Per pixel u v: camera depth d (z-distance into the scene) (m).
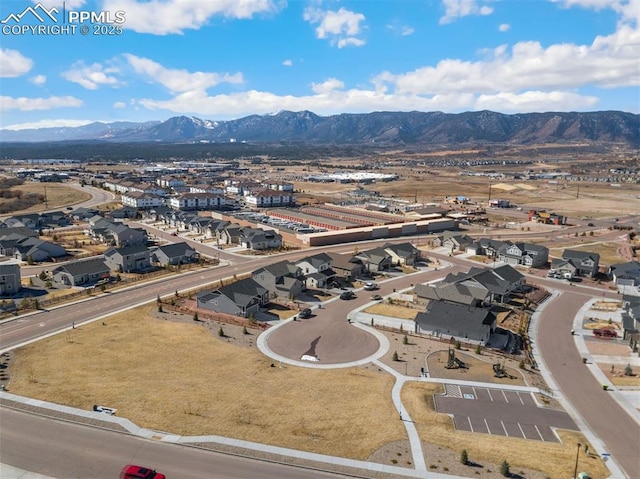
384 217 160.25
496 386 51.88
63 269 86.75
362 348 60.88
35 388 48.50
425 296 78.19
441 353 60.00
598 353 61.94
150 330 65.31
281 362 56.28
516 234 143.12
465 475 36.84
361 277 93.56
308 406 46.19
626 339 65.56
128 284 86.81
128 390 48.50
